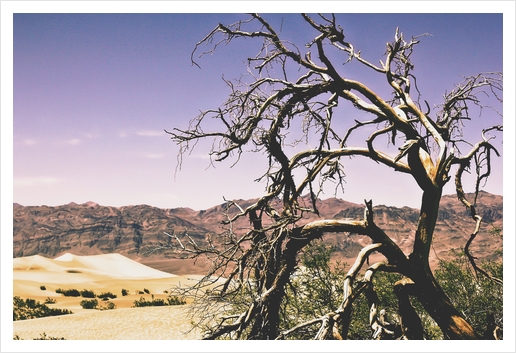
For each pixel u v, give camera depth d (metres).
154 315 35.41
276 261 11.57
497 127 12.75
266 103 11.09
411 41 12.92
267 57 11.05
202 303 10.64
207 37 10.59
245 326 10.73
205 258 10.73
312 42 11.02
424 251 11.73
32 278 84.50
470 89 13.03
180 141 10.59
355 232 11.65
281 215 11.72
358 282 11.12
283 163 11.22
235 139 10.80
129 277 122.69
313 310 13.33
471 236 12.45
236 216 11.05
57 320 36.12
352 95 11.97
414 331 11.67
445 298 11.85
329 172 12.69
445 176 11.72
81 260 129.88
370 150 11.84
